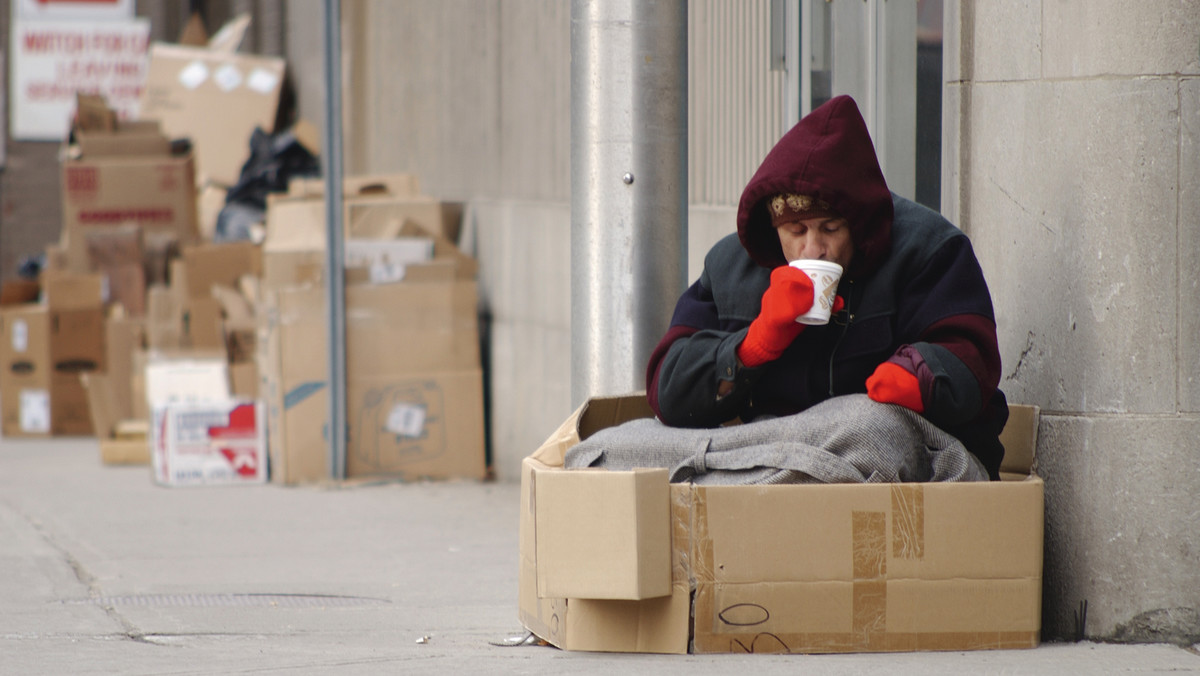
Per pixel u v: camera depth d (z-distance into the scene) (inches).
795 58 792.3
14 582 774.5
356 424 1231.5
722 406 524.4
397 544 910.4
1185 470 530.6
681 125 670.5
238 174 2086.6
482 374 1280.8
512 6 1256.2
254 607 693.9
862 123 514.3
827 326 524.7
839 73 753.6
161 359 1504.7
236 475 1267.2
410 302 1237.7
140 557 864.9
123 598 722.8
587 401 587.2
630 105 661.3
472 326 1253.1
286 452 1226.6
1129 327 531.8
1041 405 565.9
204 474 1262.3
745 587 496.1
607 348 668.7
